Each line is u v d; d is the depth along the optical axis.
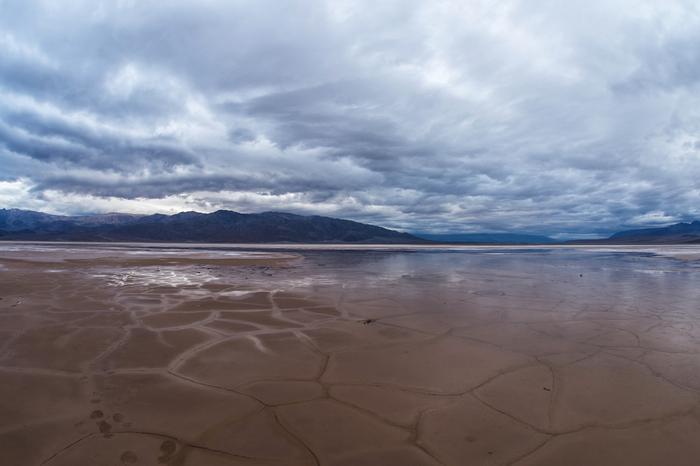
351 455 3.18
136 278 14.17
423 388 4.50
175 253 34.12
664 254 39.16
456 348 5.98
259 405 4.05
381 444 3.35
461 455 3.20
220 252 38.81
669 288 12.61
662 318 8.06
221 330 6.93
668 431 3.58
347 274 16.83
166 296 10.23
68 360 5.30
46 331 6.67
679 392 4.41
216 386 4.52
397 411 3.94
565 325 7.44
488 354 5.71
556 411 3.96
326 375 4.88
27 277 13.71
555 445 3.35
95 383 4.56
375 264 23.48
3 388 4.39
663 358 5.55
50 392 4.30
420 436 3.47
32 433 3.46
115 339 6.29
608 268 21.00
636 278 15.72
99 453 3.17
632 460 3.14
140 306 8.84
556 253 43.47
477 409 3.99
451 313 8.47
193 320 7.63
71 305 8.85
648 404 4.11
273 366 5.18
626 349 5.95
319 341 6.32
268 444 3.32
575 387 4.54
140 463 3.03
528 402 4.15
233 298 10.10
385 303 9.62
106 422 3.67
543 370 5.08
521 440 3.43
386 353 5.74
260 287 12.26
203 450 3.22
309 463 3.07
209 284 12.78
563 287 12.77
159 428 3.57
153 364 5.20
